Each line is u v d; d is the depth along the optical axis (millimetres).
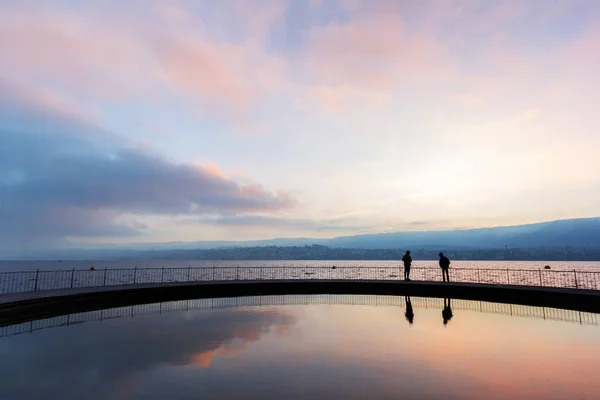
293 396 6633
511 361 8766
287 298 21188
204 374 7840
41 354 9234
